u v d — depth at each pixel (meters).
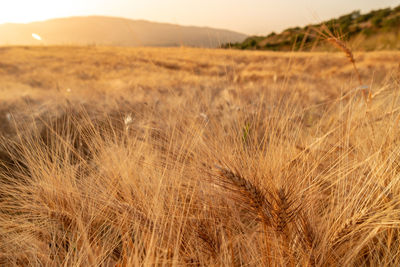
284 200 0.98
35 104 4.83
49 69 19.02
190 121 1.64
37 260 1.42
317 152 1.50
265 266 1.19
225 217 1.32
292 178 1.14
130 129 1.93
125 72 16.41
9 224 1.51
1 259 1.44
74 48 38.59
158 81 7.43
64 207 1.44
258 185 1.02
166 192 1.33
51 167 1.59
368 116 1.71
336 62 8.19
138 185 1.39
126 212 1.22
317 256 1.09
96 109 2.43
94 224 1.41
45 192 1.47
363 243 1.15
